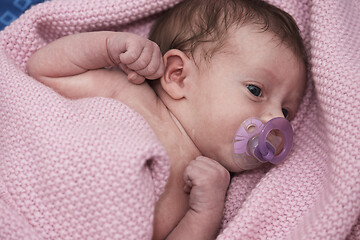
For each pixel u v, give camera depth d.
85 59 1.21
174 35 1.27
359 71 1.10
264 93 1.18
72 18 1.32
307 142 1.28
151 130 1.07
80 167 0.95
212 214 1.10
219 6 1.25
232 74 1.16
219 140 1.17
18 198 1.02
